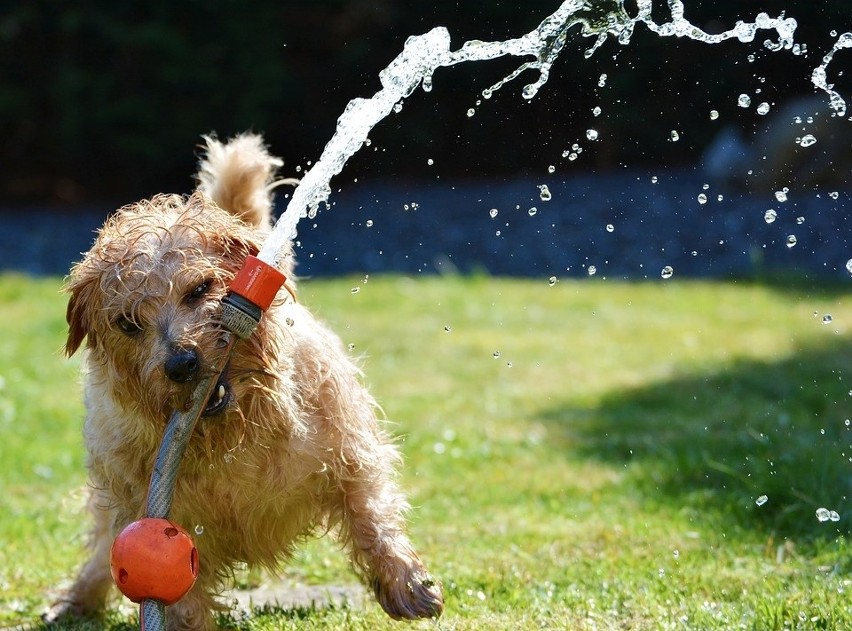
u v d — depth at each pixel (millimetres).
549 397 9922
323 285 15352
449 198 20344
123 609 5691
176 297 4289
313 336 4738
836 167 17734
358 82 20859
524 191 20219
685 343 11797
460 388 10281
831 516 5277
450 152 20922
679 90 18203
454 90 19969
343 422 4691
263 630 4898
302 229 19344
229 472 4484
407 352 11727
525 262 17109
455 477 7543
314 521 4859
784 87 17609
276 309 4414
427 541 6219
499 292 14789
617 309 13672
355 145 4418
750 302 13703
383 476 4832
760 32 14867
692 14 15320
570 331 12633
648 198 18875
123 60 21219
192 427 4137
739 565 5496
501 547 6051
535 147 20609
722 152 18859
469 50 5000
